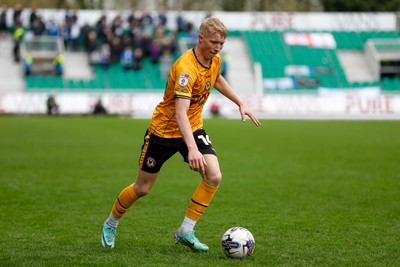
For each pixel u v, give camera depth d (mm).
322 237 27812
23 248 25359
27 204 36719
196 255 24172
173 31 157000
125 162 57969
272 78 154250
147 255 24078
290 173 51156
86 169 53062
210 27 22891
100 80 145750
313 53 163500
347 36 170625
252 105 139625
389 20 175250
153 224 31109
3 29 155625
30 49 148750
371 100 141375
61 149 68625
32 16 152000
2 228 29672
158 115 24484
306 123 118312
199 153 22734
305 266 22516
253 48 162750
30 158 60281
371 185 44594
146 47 152750
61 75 145000
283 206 36406
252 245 23609
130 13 164375
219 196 40094
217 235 28422
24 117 125875
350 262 23219
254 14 169625
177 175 50781
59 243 26453
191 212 24672
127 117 130375
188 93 23141
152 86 146500
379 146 73875
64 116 130875
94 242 26734
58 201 37906
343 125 112438
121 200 25266
